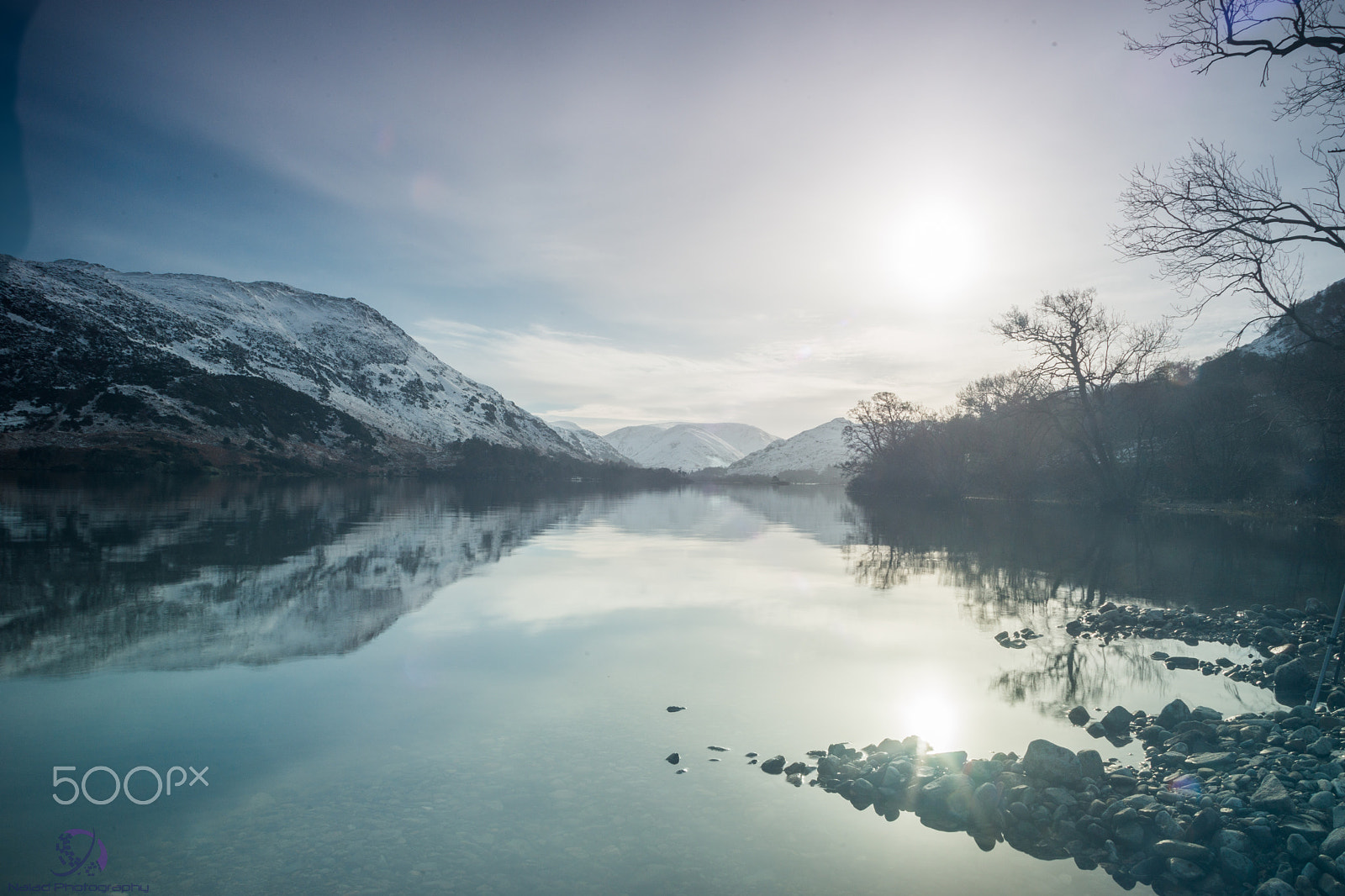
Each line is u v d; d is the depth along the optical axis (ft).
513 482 446.60
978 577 65.16
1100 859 18.90
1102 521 137.69
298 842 18.83
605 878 17.47
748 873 17.81
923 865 18.42
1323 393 95.55
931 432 266.98
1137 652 39.32
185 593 50.75
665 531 113.50
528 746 25.40
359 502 181.06
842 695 31.45
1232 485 164.86
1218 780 22.27
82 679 32.04
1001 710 29.89
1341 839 17.60
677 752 25.05
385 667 34.68
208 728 26.68
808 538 104.53
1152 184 46.73
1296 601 52.70
